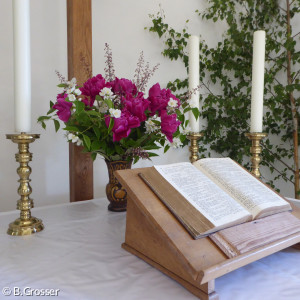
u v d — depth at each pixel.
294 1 2.16
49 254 0.73
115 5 1.76
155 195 0.65
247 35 2.22
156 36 1.94
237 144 2.26
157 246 0.64
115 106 0.93
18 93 0.81
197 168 0.80
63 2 1.59
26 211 0.89
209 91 2.21
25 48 0.81
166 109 0.96
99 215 1.06
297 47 2.18
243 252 0.55
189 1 2.08
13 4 0.81
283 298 0.54
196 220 0.58
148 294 0.55
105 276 0.62
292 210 0.77
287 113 2.19
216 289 0.57
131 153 0.99
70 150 1.28
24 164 0.86
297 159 2.16
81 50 1.21
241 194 0.70
